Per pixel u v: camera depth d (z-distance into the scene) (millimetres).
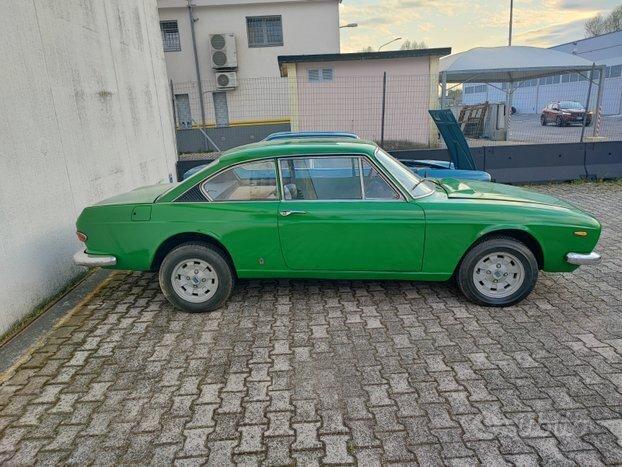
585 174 10266
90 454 2568
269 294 4688
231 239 4113
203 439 2660
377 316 4148
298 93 16266
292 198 4141
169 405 2975
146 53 8984
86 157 5832
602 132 21203
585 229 4012
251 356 3535
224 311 4328
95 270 5582
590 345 3578
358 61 15938
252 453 2543
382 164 4121
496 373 3234
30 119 4551
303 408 2912
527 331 3816
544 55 15008
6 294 4012
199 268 4223
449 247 4062
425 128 16375
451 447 2555
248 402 2984
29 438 2707
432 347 3604
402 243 4059
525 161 10250
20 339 3895
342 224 4035
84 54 6012
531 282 4129
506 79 18922
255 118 19562
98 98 6402
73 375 3342
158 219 4145
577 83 34469
